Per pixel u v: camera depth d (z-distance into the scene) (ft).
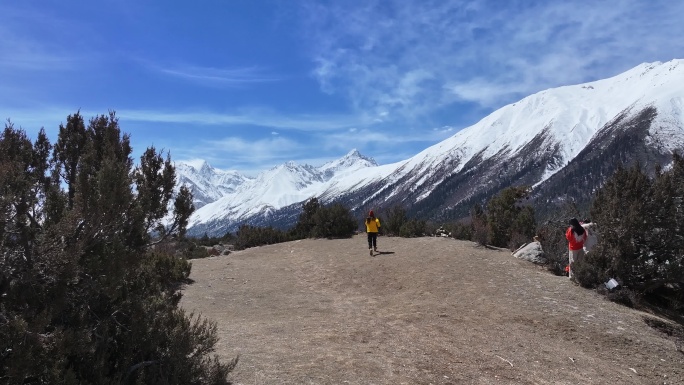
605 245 43.96
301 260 68.49
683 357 30.07
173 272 48.80
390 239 80.43
